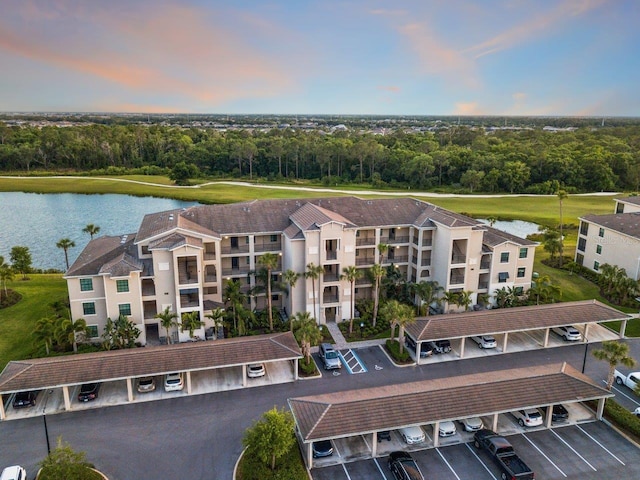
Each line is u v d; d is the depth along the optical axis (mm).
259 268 58250
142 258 52594
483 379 38750
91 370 39875
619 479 32875
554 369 40312
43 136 195500
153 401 41250
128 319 49406
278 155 168750
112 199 135625
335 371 46469
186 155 182500
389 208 64688
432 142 183625
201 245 50531
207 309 51719
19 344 50469
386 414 34688
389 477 32938
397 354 48562
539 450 35656
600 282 68188
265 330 53688
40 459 34156
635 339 53438
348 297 56281
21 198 135875
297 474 32250
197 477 32719
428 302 55625
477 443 35906
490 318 50219
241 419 38969
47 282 69125
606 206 121312
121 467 33562
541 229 86500
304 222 55875
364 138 198000
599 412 39156
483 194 139625
